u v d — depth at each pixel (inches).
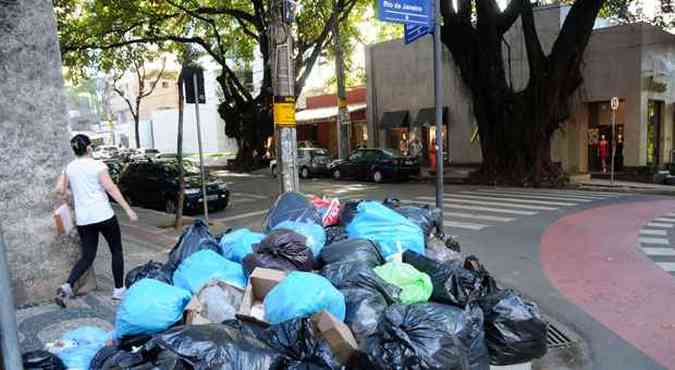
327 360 111.3
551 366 169.2
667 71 810.8
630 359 172.6
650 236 358.6
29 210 207.6
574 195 594.2
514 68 884.6
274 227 197.3
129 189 616.7
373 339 118.5
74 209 211.9
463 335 122.4
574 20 661.9
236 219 497.4
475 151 944.3
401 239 180.9
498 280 265.6
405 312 122.7
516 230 387.5
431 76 1002.7
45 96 209.5
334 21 563.2
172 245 334.0
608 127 831.7
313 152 975.6
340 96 916.0
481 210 483.2
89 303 207.5
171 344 106.8
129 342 130.3
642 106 768.3
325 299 126.5
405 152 1070.4
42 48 207.2
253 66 1616.6
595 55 805.2
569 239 354.6
